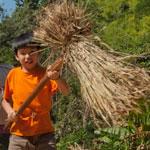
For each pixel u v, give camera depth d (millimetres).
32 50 5383
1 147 6629
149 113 5273
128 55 4953
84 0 5492
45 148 5523
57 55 5172
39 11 5539
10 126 5805
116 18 21969
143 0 22594
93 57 4949
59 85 5250
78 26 5062
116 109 4766
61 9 5105
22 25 15438
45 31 5125
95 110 4848
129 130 5887
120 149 6121
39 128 5500
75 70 5000
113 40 10883
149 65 6688
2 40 16688
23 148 5523
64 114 9734
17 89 5527
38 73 5523
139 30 21422
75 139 8727
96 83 4844
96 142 7172
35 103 5453
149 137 5859
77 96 8383
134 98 4781
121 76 4832
